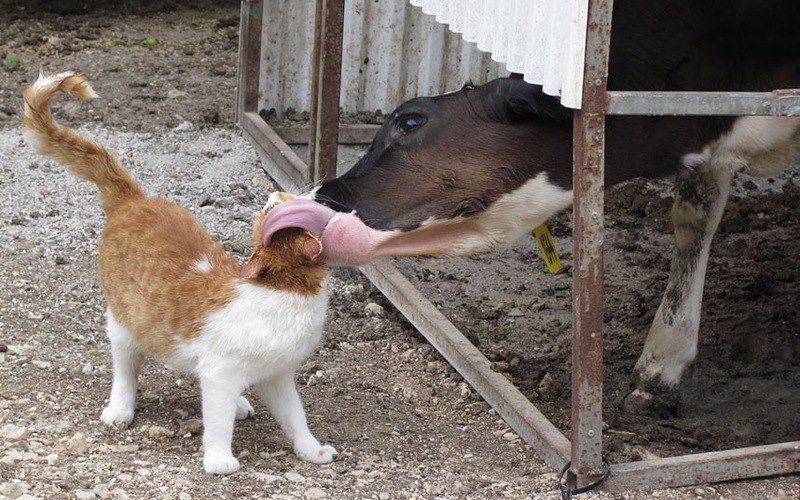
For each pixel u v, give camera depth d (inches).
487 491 146.8
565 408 182.5
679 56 160.7
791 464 153.2
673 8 159.9
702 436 173.0
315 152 235.6
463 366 184.2
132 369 159.2
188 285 145.8
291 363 145.5
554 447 153.9
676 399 182.4
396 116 164.2
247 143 298.7
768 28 160.2
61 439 149.9
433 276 237.6
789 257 246.5
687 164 165.3
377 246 157.5
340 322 211.0
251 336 140.3
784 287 231.9
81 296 209.8
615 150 161.8
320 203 156.5
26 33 372.2
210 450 145.3
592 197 135.7
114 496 134.2
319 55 230.8
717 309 221.6
